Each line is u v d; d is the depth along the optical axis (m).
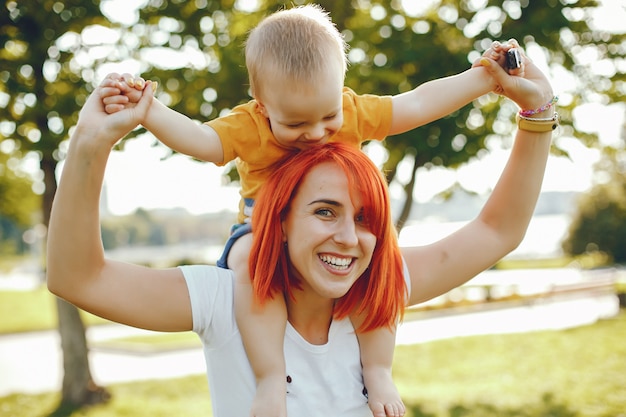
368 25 6.97
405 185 7.75
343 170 1.85
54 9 6.63
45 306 24.06
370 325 2.00
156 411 8.16
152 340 15.62
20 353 14.72
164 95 6.95
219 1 6.88
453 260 2.17
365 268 1.89
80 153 1.67
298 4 6.84
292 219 1.86
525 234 2.26
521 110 2.14
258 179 2.03
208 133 1.91
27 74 6.93
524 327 15.23
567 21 6.40
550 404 7.74
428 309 20.05
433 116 2.10
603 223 37.03
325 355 1.97
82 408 8.37
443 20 6.91
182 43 6.84
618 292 17.73
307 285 1.95
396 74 6.52
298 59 1.81
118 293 1.81
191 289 1.90
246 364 1.91
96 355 14.02
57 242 1.72
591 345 11.69
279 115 1.86
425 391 8.84
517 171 2.17
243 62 6.46
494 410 7.58
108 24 6.82
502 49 2.09
